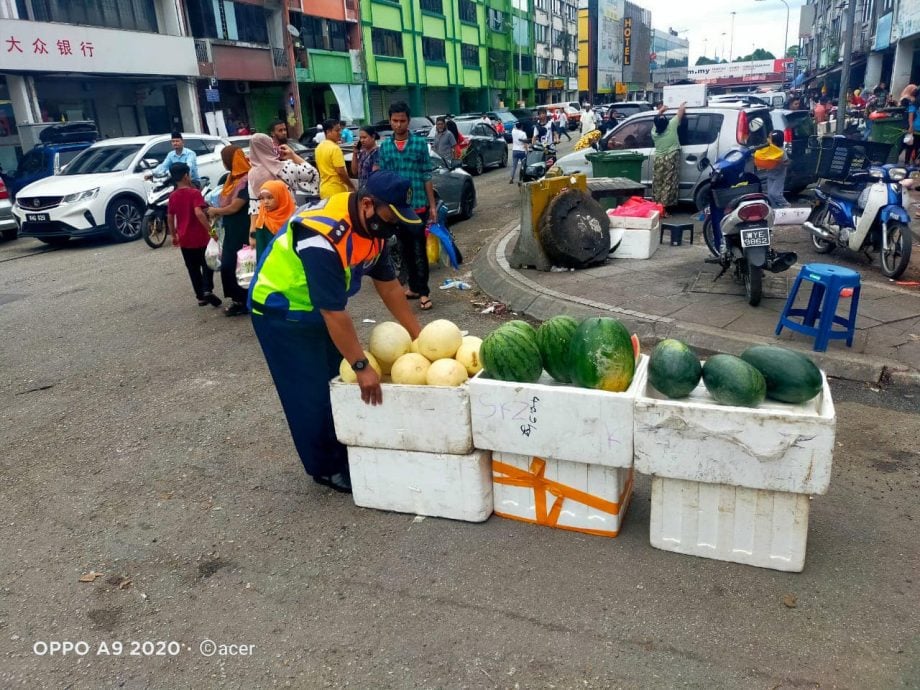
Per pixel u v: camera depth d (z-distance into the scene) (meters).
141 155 13.77
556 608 2.80
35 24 19.12
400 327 3.53
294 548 3.33
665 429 2.86
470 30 48.09
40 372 6.13
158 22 24.00
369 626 2.78
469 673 2.50
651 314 5.95
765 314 5.84
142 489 3.99
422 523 3.46
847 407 4.41
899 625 2.60
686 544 3.05
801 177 10.84
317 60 32.47
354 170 7.99
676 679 2.41
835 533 3.18
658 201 10.57
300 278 3.24
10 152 20.20
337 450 3.75
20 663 2.69
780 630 2.60
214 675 2.58
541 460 3.24
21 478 4.20
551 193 7.76
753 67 83.88
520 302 6.94
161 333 7.05
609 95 82.31
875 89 25.03
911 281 6.61
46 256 12.32
